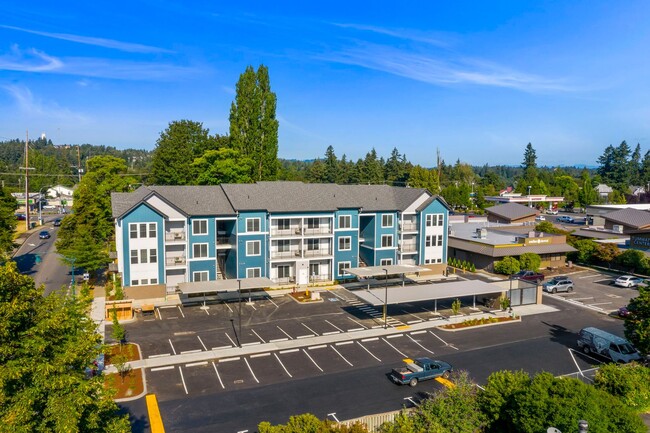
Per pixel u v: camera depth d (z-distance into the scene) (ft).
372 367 127.85
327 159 591.37
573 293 209.15
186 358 131.34
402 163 610.24
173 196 203.62
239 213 202.49
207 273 199.11
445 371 120.67
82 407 58.29
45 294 186.80
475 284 187.83
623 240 276.21
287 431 76.28
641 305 123.95
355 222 224.33
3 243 216.95
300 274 215.72
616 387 105.40
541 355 138.10
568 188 622.54
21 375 53.31
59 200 563.07
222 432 94.79
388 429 86.22
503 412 87.45
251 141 325.21
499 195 587.68
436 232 236.02
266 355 135.13
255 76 324.39
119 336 130.41
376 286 214.90
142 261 185.78
